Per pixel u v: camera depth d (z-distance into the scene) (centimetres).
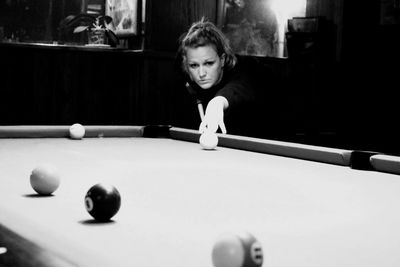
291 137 653
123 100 597
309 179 243
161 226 154
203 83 600
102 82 587
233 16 647
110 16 676
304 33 665
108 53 586
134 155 297
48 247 125
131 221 157
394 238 150
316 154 296
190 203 186
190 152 319
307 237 148
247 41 659
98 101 588
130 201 186
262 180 236
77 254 122
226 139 349
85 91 582
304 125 666
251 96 588
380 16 679
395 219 174
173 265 119
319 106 677
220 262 108
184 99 620
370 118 689
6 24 650
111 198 154
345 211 184
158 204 183
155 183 221
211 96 609
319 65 678
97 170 246
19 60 554
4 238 124
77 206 174
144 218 162
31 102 562
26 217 155
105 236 140
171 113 616
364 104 691
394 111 675
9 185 205
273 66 648
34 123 565
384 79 680
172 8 610
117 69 592
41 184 185
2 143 326
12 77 553
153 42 602
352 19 696
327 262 127
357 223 167
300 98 664
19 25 658
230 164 278
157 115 610
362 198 206
